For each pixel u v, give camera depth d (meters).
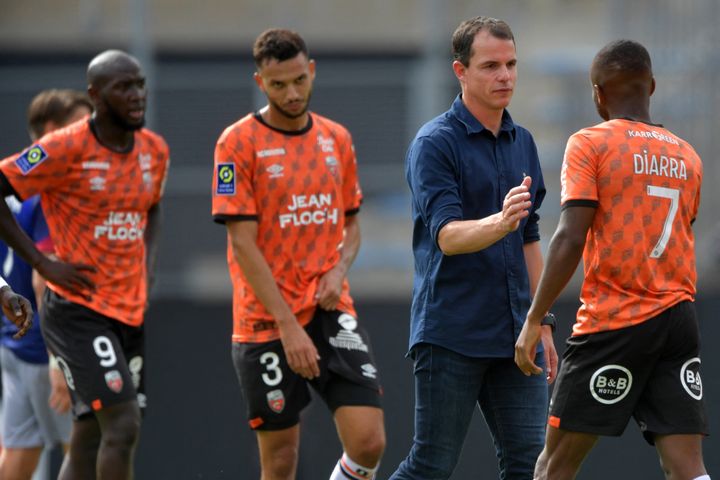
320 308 20.00
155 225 23.08
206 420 31.17
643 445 30.11
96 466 21.67
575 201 15.96
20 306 16.83
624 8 39.75
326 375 19.72
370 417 19.34
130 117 21.09
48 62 45.97
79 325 20.89
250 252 19.38
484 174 17.58
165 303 31.59
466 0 47.44
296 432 20.23
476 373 17.88
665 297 16.03
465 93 17.70
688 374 16.25
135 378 22.02
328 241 20.16
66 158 20.98
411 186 18.00
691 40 38.62
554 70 48.09
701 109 37.94
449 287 17.77
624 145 16.11
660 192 16.14
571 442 16.56
